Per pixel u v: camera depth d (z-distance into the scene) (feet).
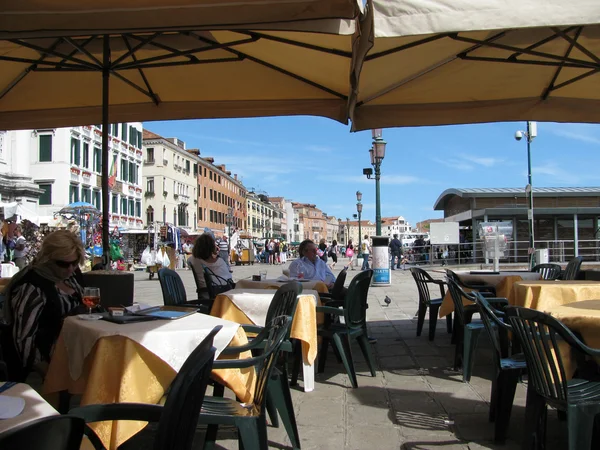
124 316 11.12
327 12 10.44
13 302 12.07
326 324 18.53
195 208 242.58
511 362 12.84
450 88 22.18
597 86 22.11
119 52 21.75
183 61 20.71
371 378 18.78
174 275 21.40
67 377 10.72
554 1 9.98
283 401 12.23
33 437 4.51
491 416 13.85
